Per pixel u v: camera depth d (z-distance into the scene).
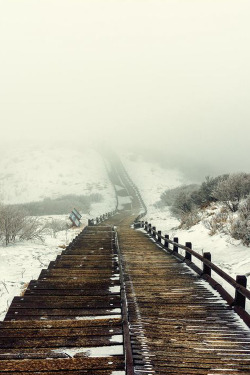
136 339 3.91
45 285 6.25
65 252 10.48
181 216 21.47
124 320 4.16
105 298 5.50
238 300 4.96
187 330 4.20
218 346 3.73
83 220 36.59
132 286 6.31
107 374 3.10
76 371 3.14
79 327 4.22
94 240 13.88
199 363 3.34
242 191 14.82
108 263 8.59
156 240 13.70
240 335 4.05
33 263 9.34
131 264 8.55
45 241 14.54
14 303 5.21
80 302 5.28
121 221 31.84
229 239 11.30
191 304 5.23
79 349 3.64
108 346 3.73
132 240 14.18
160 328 4.27
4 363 3.26
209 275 6.86
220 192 15.89
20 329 4.14
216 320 4.55
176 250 10.29
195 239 13.63
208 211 17.80
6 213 12.70
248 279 7.05
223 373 3.14
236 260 8.94
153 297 5.60
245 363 3.35
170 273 7.47
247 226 10.36
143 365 3.28
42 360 3.31
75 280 6.65
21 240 13.74
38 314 4.75
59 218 31.81
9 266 8.80
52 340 3.83
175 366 3.27
